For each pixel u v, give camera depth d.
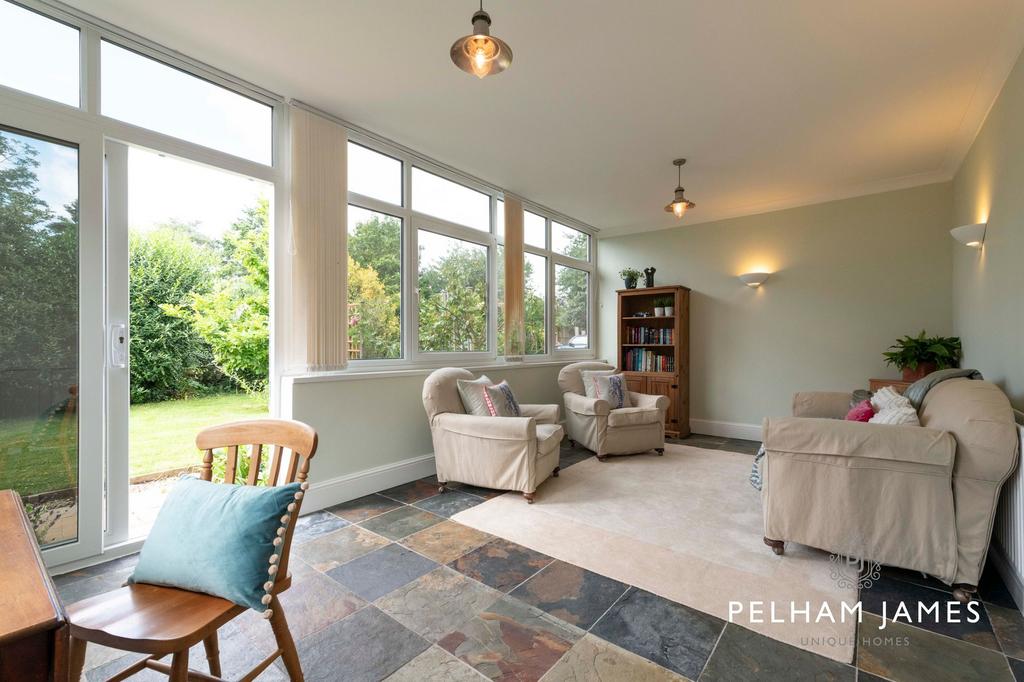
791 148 3.59
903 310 4.29
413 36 2.29
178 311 5.11
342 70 2.60
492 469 3.13
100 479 2.19
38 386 2.04
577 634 1.67
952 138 3.37
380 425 3.35
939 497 1.93
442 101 2.92
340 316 3.09
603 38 2.29
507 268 4.67
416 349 3.78
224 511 1.12
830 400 3.47
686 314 5.38
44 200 2.06
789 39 2.28
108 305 2.26
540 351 5.39
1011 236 2.44
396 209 3.60
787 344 4.90
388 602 1.87
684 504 3.01
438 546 2.40
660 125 3.23
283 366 2.91
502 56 1.79
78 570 2.12
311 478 2.92
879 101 2.87
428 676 1.45
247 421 1.35
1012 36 2.21
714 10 2.08
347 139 3.21
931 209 4.16
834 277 4.64
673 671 1.47
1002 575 2.03
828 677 1.45
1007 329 2.51
